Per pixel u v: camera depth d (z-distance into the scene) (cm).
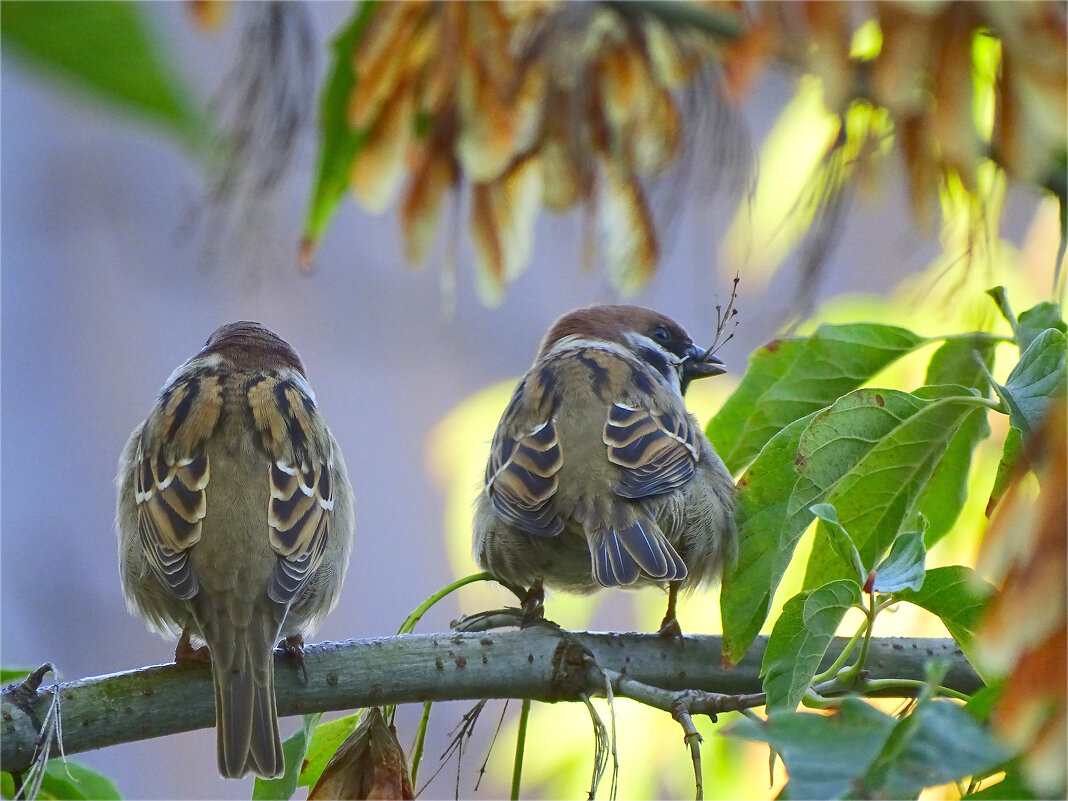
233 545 719
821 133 781
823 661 663
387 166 573
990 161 651
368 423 1895
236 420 775
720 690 700
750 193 690
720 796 822
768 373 694
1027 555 310
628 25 643
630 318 1051
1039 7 584
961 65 580
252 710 636
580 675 637
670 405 899
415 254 640
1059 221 619
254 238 518
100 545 1700
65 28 167
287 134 506
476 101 590
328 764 629
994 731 339
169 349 1752
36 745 569
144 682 630
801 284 668
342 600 1808
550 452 855
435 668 634
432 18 577
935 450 573
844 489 576
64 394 1709
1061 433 314
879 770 350
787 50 609
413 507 1870
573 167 651
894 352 660
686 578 853
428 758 1587
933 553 715
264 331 900
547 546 852
